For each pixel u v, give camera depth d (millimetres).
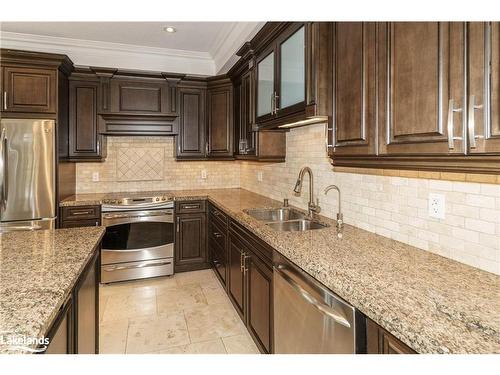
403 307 921
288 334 1539
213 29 3088
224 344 2250
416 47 1080
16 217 2893
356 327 1047
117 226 3320
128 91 3584
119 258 3336
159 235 3486
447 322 841
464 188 1269
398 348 880
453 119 942
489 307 917
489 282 1092
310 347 1333
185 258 3666
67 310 1209
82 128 3447
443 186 1362
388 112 1225
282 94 2176
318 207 2295
